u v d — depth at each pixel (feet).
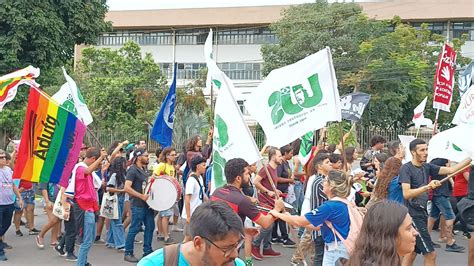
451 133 23.93
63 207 28.40
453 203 34.65
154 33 185.37
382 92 118.01
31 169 24.66
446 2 159.84
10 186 31.12
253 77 177.06
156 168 34.73
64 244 31.60
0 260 30.53
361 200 31.01
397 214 9.84
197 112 110.22
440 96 37.73
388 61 117.08
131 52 123.85
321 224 17.16
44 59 73.46
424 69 120.26
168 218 35.22
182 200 37.42
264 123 21.42
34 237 36.86
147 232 30.35
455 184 33.81
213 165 21.50
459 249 32.78
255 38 177.37
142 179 29.91
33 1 71.97
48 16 73.00
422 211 22.80
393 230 9.75
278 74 21.62
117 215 32.96
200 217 8.99
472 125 23.27
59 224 33.63
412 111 122.11
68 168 25.38
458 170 22.48
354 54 126.52
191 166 28.89
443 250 33.22
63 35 75.97
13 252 32.55
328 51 21.26
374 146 38.32
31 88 24.67
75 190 27.50
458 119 25.52
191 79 169.99
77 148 25.53
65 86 34.37
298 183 35.19
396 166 22.94
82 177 27.37
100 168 34.71
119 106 115.34
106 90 114.93
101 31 81.25
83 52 123.65
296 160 35.78
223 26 178.60
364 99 43.60
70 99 34.22
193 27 181.06
